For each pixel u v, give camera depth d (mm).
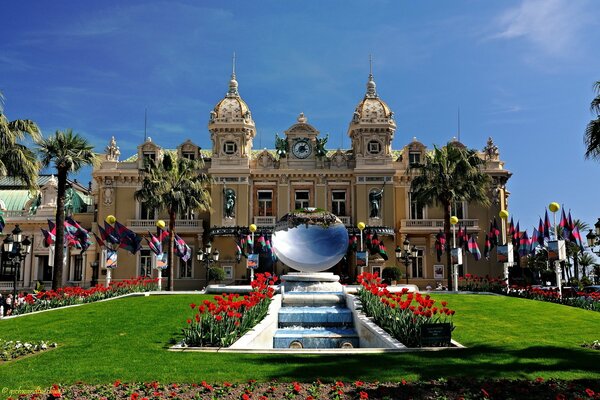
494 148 55344
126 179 54438
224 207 52531
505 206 56969
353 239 50875
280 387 11859
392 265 52219
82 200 62531
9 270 56844
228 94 55812
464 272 52500
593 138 24844
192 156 55719
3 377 13242
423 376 12820
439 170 41750
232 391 11617
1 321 23766
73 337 19609
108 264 37188
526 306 27438
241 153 53594
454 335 19906
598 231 29656
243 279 50281
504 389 11641
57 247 34562
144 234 53156
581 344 18328
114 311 25391
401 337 17547
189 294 32719
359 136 53938
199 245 53344
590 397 11133
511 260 36312
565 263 65188
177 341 18062
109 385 12203
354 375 12859
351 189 53906
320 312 24594
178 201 42031
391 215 52469
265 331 20344
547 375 13234
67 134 35844
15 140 26297
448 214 41594
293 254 30688
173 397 11203
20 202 61688
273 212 53781
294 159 54656
